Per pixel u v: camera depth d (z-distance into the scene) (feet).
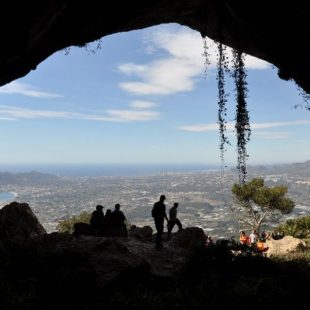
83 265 31.22
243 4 29.14
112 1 30.32
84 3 28.96
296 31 27.84
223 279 30.22
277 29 28.91
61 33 30.60
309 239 65.05
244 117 32.78
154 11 34.99
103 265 31.14
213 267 32.89
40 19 26.84
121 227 47.19
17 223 50.90
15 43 27.12
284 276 30.30
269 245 58.65
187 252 36.32
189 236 47.83
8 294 24.38
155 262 35.37
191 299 26.73
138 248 39.27
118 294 27.78
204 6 33.91
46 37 30.19
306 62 28.89
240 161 32.42
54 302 25.46
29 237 47.26
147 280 31.58
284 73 32.35
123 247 34.14
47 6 26.17
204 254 33.94
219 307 25.63
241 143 32.65
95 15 30.40
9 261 29.35
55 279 27.20
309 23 26.40
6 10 24.45
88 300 27.14
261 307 25.48
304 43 28.02
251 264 32.91
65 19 29.37
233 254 34.71
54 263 30.63
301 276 31.12
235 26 32.50
